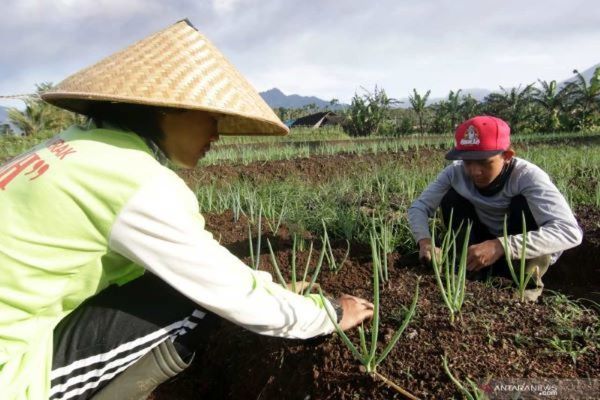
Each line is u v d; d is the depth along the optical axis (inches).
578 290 127.8
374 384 61.2
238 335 86.6
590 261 133.3
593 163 268.2
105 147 49.1
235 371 83.7
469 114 1184.8
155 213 47.0
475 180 104.5
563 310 79.0
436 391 58.6
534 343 67.1
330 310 64.8
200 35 55.1
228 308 52.2
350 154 386.6
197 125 54.1
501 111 1133.1
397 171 247.8
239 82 55.3
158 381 61.6
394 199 177.5
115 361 56.7
